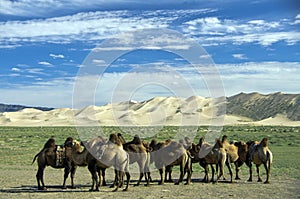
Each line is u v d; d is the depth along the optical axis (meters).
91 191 20.81
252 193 20.14
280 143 66.06
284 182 24.80
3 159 42.75
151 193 20.08
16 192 20.61
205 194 19.78
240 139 73.62
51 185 23.62
